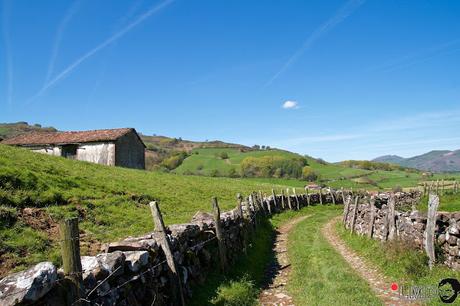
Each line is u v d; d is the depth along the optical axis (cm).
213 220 1416
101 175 2648
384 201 2792
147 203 2170
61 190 1747
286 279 1348
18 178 1593
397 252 1320
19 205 1429
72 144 5156
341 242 2017
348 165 14775
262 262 1608
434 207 1177
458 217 1150
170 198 2492
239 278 1241
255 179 8838
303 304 1071
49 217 1409
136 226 1554
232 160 12875
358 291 1105
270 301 1128
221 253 1265
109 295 670
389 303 1009
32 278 521
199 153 14712
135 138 5469
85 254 1098
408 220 1395
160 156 13962
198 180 4300
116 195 2075
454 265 1117
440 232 1199
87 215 1559
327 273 1332
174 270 908
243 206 2502
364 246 1709
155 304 819
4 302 486
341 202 4784
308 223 2878
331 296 1075
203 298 1008
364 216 1944
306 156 14150
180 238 1040
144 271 802
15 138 5725
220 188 3912
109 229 1458
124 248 834
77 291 578
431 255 1177
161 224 920
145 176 3384
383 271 1302
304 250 1791
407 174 11769
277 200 3578
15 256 1018
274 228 2650
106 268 682
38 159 2517
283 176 10688
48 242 1177
